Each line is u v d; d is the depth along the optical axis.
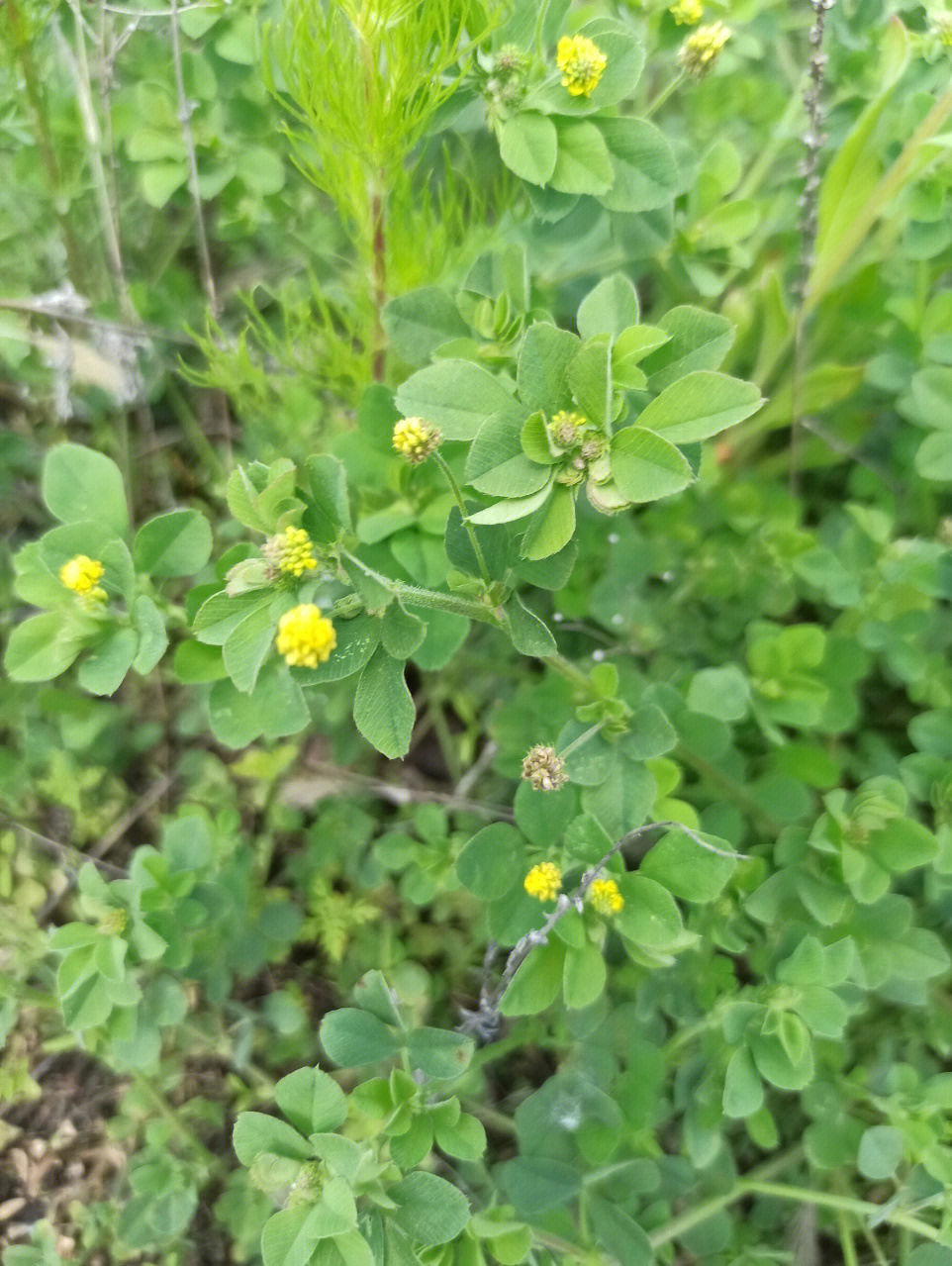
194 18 0.18
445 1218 0.13
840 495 0.20
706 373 0.10
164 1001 0.16
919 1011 0.17
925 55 0.16
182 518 0.13
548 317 0.15
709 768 0.17
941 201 0.16
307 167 0.17
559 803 0.14
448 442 0.15
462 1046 0.14
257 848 0.19
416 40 0.14
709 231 0.17
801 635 0.16
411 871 0.18
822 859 0.16
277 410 0.19
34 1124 0.19
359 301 0.17
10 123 0.19
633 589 0.18
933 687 0.17
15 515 0.20
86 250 0.20
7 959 0.19
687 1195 0.17
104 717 0.19
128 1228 0.18
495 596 0.12
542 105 0.14
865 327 0.18
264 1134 0.13
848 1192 0.17
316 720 0.19
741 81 0.19
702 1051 0.16
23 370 0.20
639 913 0.13
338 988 0.19
